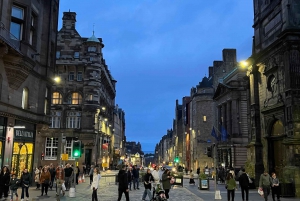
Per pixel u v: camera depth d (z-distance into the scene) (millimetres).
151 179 17609
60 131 50375
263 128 26984
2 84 19938
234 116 45438
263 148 26875
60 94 52719
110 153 74500
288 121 21969
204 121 67375
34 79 25156
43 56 26719
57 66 52750
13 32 21578
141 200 17953
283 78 23250
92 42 54250
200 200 18656
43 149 49406
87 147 51031
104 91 63125
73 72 53438
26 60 21031
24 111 23047
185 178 45875
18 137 22375
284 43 22547
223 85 48469
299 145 21062
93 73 53156
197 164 66000
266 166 26031
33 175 24781
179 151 99562
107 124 69062
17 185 16406
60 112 52031
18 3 21641
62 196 19141
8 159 20734
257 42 28719
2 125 20266
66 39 54281
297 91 21688
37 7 25109
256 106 28109
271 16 26047
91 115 52125
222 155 48781
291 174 20797
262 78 27469
